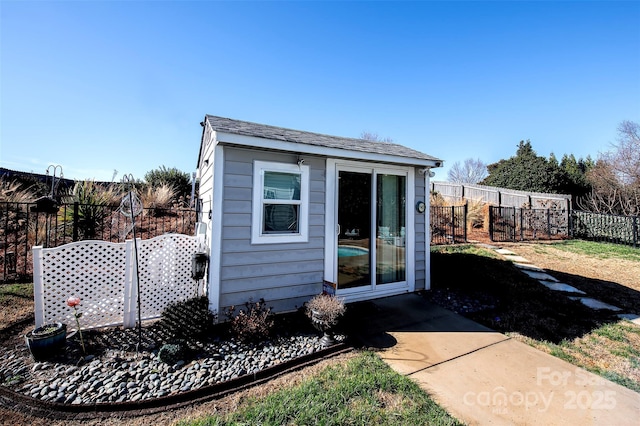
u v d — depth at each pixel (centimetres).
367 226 512
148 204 906
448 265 666
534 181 1611
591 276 641
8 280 502
